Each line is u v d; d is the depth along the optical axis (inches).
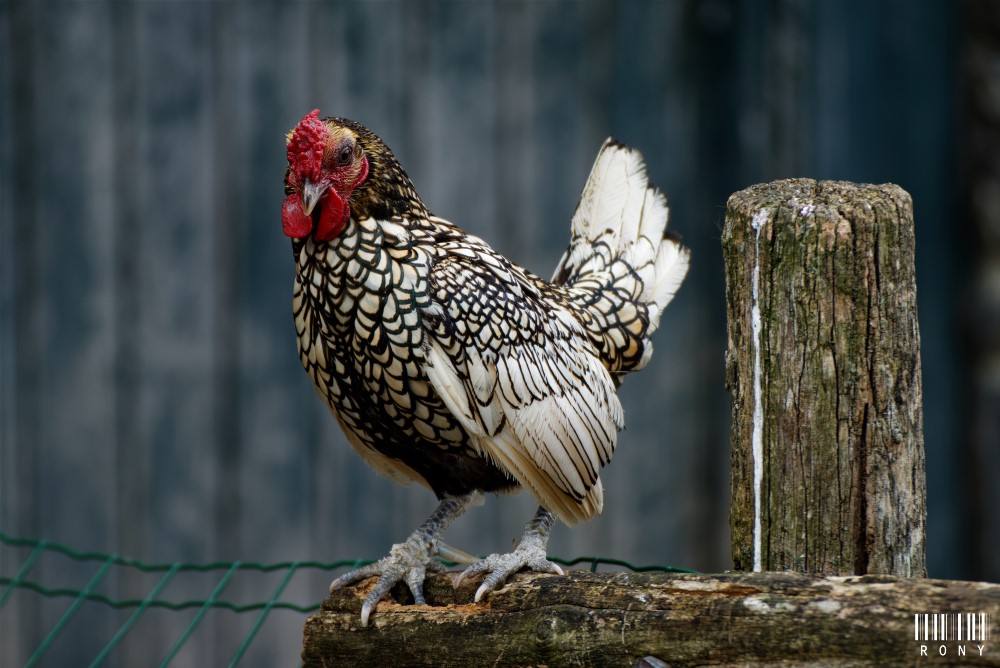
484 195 386.0
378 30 376.8
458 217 385.1
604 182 282.2
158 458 379.2
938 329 414.0
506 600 204.8
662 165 393.4
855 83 401.7
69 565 380.2
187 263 375.2
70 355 373.7
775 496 207.8
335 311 230.1
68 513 377.1
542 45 386.0
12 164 366.9
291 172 226.2
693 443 402.9
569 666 194.2
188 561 382.0
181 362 377.7
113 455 377.1
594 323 262.2
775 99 394.9
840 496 204.2
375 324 227.3
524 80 385.7
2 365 371.6
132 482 378.6
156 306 375.2
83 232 371.6
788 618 179.5
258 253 377.4
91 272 372.5
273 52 372.5
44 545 284.2
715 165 394.9
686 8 390.9
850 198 206.8
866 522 203.5
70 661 381.4
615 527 401.4
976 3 402.3
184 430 379.6
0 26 362.0
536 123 387.2
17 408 373.1
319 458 385.1
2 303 369.7
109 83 368.2
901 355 203.8
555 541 400.2
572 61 387.9
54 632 278.5
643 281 272.5
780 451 207.2
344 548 387.5
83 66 367.2
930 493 416.5
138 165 370.9
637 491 401.4
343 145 223.9
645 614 189.6
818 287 204.1
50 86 366.9
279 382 382.0
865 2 400.5
